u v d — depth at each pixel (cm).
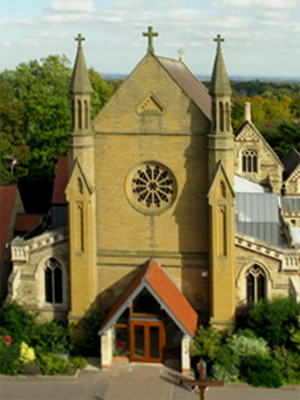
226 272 4703
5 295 5922
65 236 4931
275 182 8694
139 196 4897
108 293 5009
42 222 6256
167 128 4750
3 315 4897
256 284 4875
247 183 7369
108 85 12425
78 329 4922
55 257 4978
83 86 4669
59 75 9562
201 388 3706
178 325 4475
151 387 4372
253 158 8700
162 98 4716
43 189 8462
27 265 5031
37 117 9156
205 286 4881
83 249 4822
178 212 4844
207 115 4844
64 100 8869
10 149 8838
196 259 4862
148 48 4675
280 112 17075
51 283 5056
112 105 4781
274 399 4203
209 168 4659
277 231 5206
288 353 4597
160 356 4694
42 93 9069
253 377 4375
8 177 8475
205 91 6419
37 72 9906
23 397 4241
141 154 4819
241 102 15938
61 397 4238
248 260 4816
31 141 9469
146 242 4925
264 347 4588
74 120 4719
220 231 4669
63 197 5803
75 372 4578
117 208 4912
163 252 4900
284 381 4431
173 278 4922
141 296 4666
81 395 4266
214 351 4500
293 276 4794
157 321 4653
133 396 4247
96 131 4825
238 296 4878
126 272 4969
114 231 4944
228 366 4453
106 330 4588
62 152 8950
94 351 4862
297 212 7581
